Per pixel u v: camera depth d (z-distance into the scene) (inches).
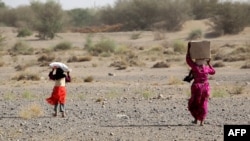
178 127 1830.7
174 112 2174.0
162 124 1897.1
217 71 4441.4
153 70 4665.4
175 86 3326.8
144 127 1841.8
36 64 5506.9
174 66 5002.5
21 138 1670.8
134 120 1995.6
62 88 2098.9
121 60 5502.0
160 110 2236.7
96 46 7224.4
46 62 5487.2
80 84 3572.8
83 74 4411.9
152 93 2940.5
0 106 2449.6
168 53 6722.4
